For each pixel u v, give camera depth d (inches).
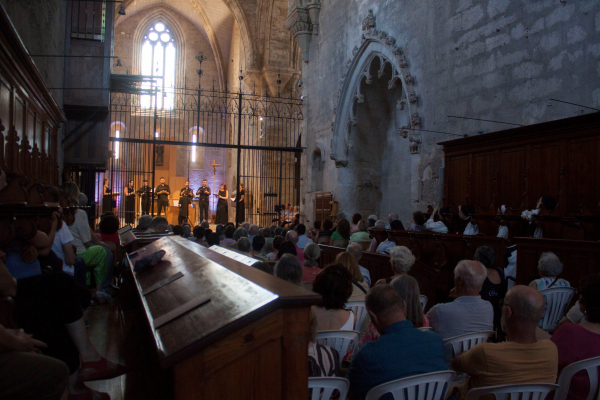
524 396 96.3
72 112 482.6
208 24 1256.2
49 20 372.2
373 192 617.6
